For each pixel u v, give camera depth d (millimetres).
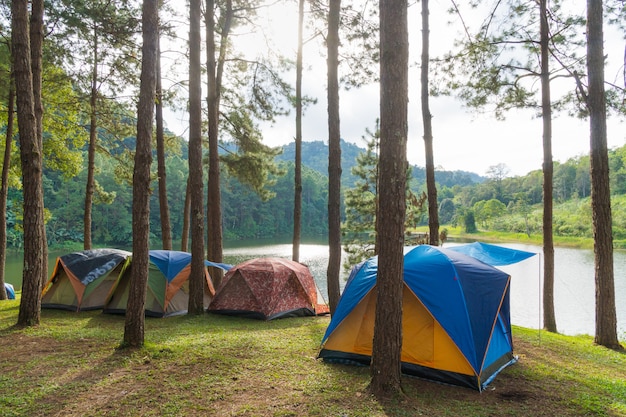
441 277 5590
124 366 5316
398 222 4551
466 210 76562
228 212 71375
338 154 9266
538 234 56344
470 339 5156
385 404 4309
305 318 10039
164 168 14398
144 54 6121
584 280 23953
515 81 11320
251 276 10133
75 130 15984
